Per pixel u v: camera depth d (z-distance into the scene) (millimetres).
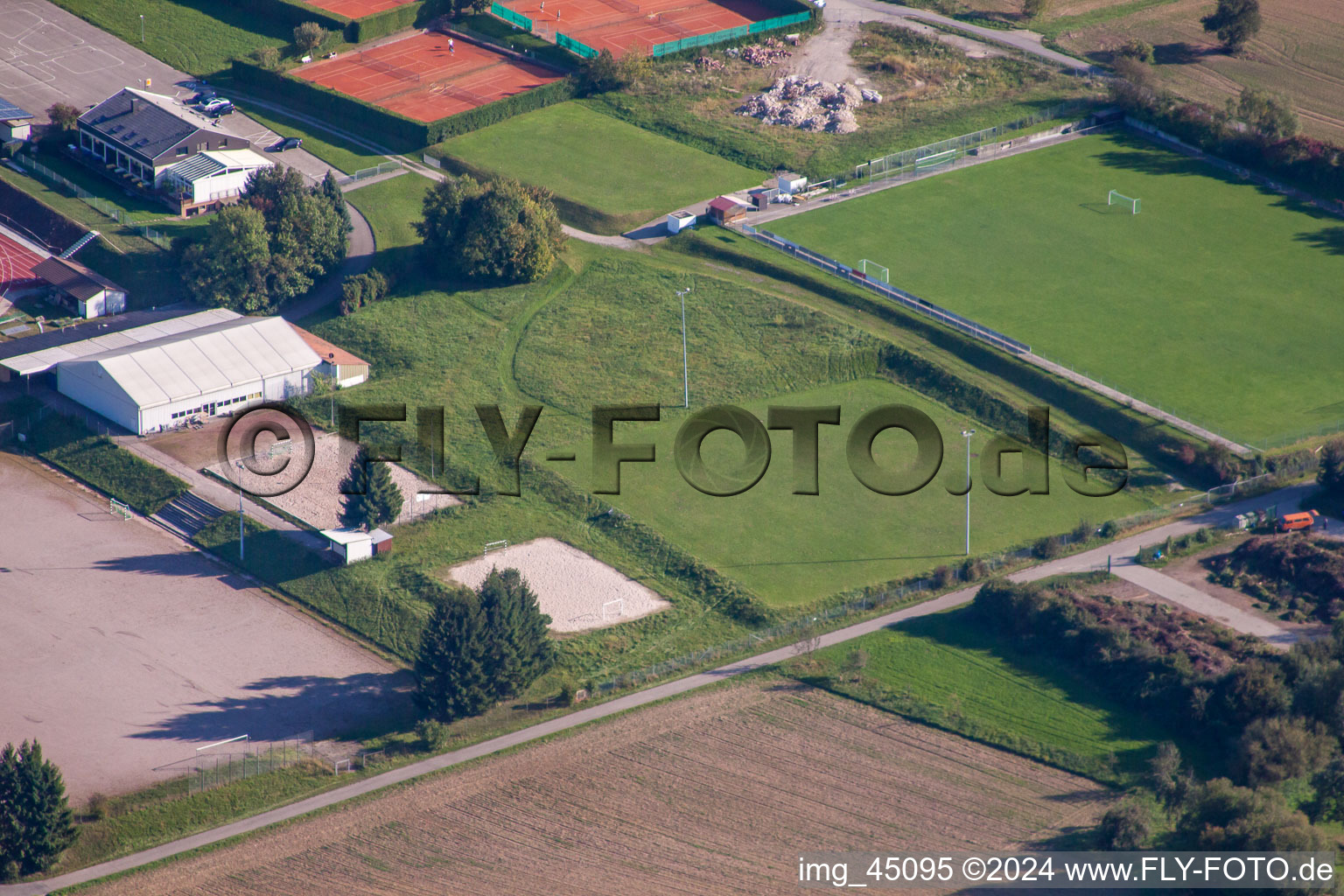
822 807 102875
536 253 172250
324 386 156125
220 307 169125
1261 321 161125
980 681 114375
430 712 111875
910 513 136375
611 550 132500
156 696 116500
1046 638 117188
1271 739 101750
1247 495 135500
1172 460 140500
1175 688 109125
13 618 125312
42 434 151000
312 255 172500
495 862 99125
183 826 104000
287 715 114375
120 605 127062
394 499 133000
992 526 134000
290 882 98250
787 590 126312
